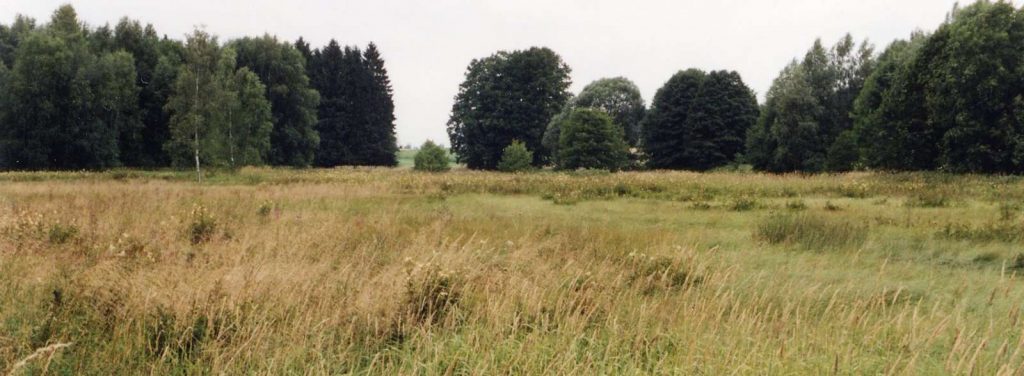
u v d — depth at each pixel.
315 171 36.44
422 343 4.39
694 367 3.99
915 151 30.89
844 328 4.57
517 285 5.51
